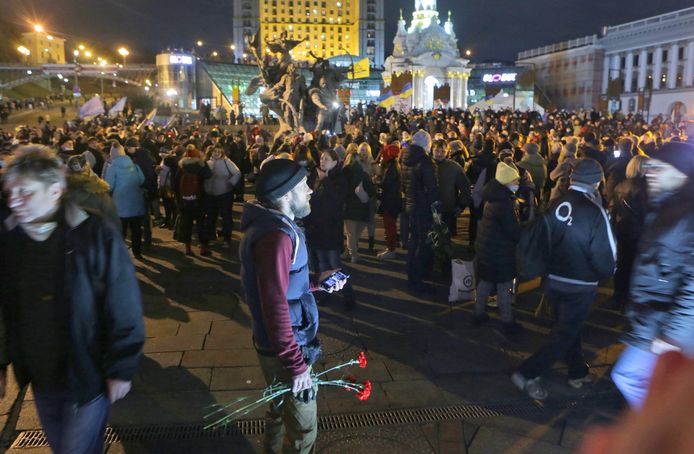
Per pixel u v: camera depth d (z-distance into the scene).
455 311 6.35
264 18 142.75
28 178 2.37
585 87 90.69
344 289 6.37
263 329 2.86
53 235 2.45
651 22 79.19
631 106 83.69
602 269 4.05
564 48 96.31
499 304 5.66
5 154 6.69
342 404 4.30
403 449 3.72
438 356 5.17
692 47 73.31
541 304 5.02
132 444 3.78
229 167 9.01
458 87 97.12
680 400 0.51
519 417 4.14
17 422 3.99
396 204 8.45
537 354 4.36
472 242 9.30
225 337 5.59
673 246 2.76
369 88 92.94
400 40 102.62
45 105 76.44
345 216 8.21
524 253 4.21
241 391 4.49
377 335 5.66
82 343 2.48
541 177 9.23
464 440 3.84
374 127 25.05
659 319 2.85
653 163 3.16
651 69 80.19
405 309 6.42
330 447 3.73
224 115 48.16
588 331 5.80
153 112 25.06
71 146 10.10
